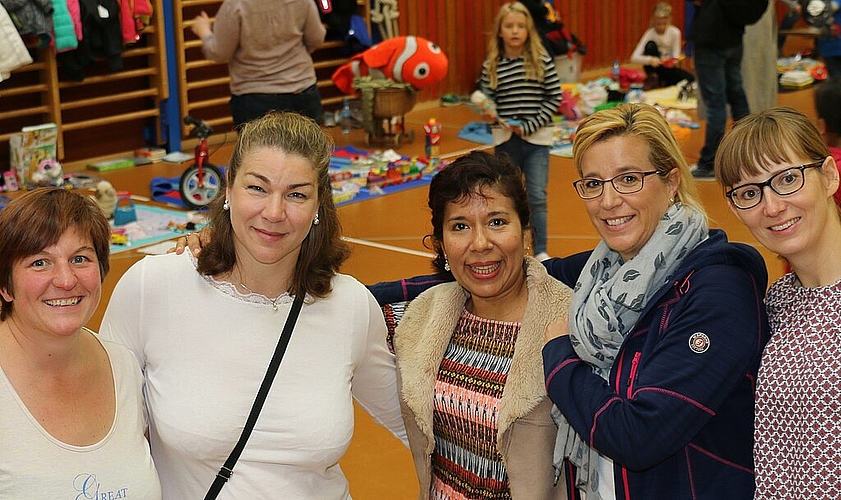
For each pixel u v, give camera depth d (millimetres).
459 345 2566
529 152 6496
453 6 12680
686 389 2086
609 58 15055
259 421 2283
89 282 2072
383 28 11961
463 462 2514
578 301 2338
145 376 2365
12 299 2055
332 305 2402
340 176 8664
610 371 2258
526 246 2580
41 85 9352
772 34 9633
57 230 2023
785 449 2055
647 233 2307
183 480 2328
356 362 2443
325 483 2402
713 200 7836
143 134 10352
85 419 2113
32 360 2082
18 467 2010
